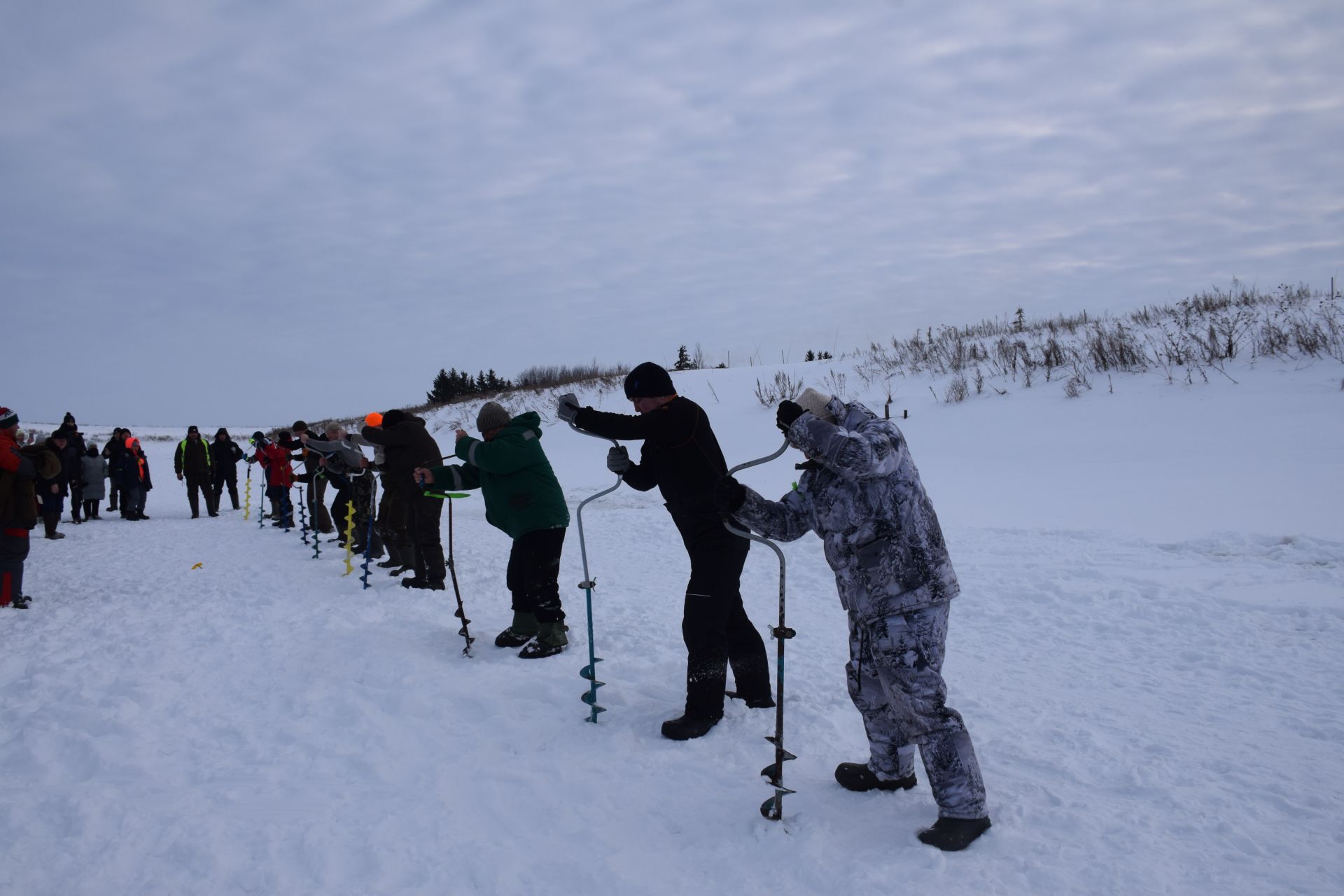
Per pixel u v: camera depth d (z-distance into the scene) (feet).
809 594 24.18
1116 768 11.89
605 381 104.58
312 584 28.17
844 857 9.77
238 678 17.46
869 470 9.95
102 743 13.82
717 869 9.75
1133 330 64.03
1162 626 18.88
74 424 54.54
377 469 27.91
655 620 21.36
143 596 27.30
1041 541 27.99
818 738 13.52
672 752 13.05
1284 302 60.18
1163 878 9.06
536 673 16.97
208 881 9.77
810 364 87.45
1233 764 11.89
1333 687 14.76
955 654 17.92
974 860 9.63
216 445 58.34
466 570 29.40
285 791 12.14
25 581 31.65
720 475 13.80
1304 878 8.97
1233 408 44.24
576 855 10.12
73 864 10.13
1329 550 23.53
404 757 13.21
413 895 9.37
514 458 17.85
